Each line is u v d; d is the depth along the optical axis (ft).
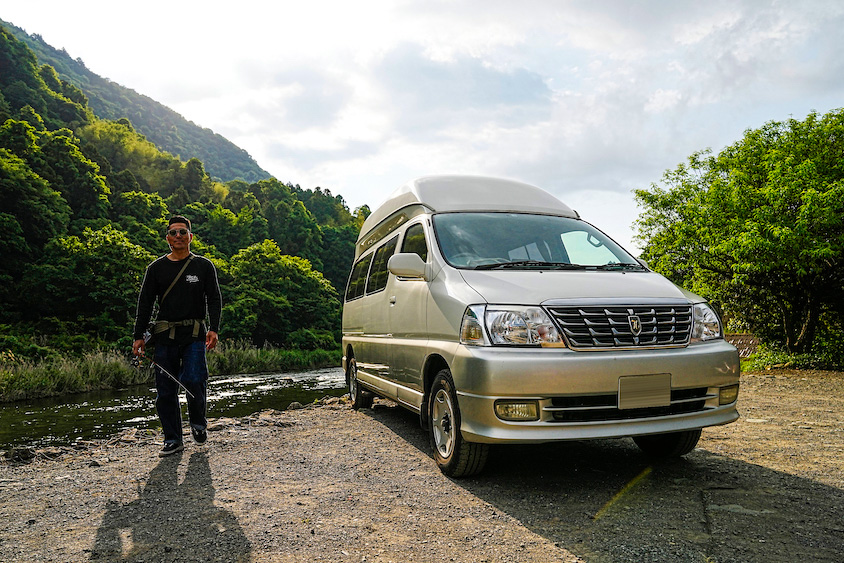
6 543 9.75
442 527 10.07
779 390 28.45
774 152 45.21
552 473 13.57
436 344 13.55
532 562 8.48
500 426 11.34
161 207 251.19
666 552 8.75
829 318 49.19
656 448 14.94
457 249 15.10
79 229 189.57
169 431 16.58
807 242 39.34
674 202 55.67
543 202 18.44
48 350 107.14
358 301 23.30
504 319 11.82
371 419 22.17
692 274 54.49
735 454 15.23
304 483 13.20
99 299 139.54
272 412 25.88
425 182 18.52
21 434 34.01
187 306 16.62
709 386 12.32
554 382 11.24
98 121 416.67
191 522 10.59
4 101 301.43
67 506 11.84
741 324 53.72
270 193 406.41
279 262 208.23
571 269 14.51
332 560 8.70
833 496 11.49
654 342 12.07
